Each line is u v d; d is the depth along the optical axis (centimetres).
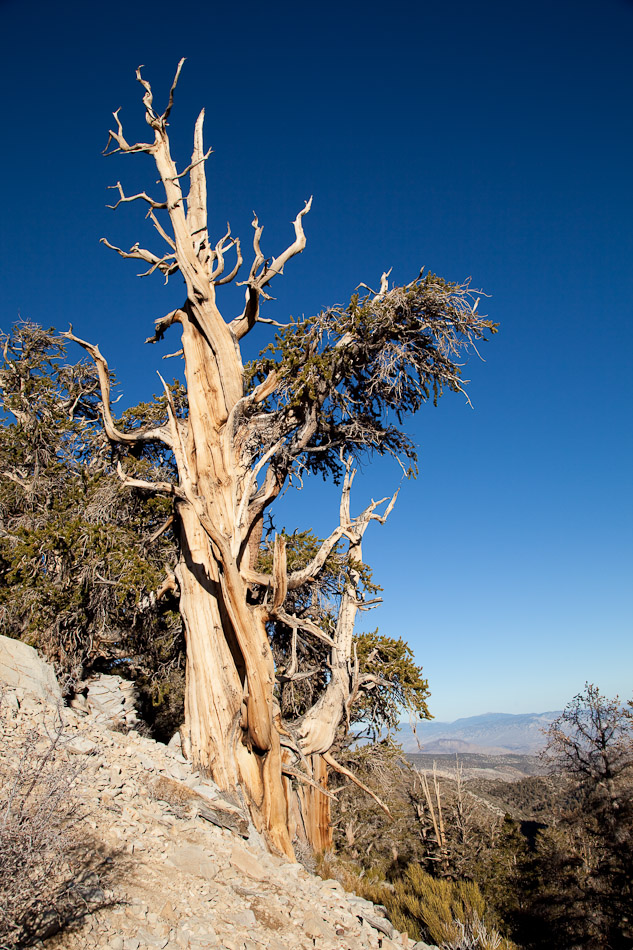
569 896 1461
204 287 1233
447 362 1255
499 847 2289
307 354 1231
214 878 658
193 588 1180
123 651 1513
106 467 1467
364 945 683
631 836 1415
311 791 1234
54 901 413
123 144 1277
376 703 1430
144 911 506
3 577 1354
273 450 1191
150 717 1523
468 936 859
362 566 1366
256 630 1108
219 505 1178
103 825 632
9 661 949
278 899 690
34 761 637
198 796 868
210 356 1253
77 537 1188
